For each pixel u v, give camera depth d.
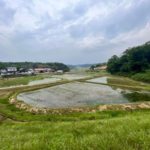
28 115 29.09
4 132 11.68
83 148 5.54
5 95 47.00
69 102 39.53
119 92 52.22
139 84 67.94
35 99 43.50
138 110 29.41
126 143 5.57
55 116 27.56
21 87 62.12
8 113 29.92
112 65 132.12
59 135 8.12
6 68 182.75
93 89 58.97
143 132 6.74
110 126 9.05
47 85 66.88
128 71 113.94
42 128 12.02
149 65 105.62
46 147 5.95
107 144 5.58
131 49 119.06
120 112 28.45
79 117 26.05
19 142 6.99
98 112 28.91
